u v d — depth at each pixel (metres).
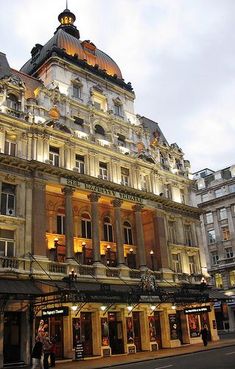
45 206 33.75
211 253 70.62
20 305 29.31
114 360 28.25
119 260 37.47
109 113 43.41
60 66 41.94
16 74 39.94
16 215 31.98
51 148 36.69
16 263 30.23
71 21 53.00
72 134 37.97
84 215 39.53
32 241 31.75
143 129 47.53
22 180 33.16
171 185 48.69
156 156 48.00
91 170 38.62
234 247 67.44
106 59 49.59
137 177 43.00
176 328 39.44
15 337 28.89
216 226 70.94
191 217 48.88
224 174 75.06
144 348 36.16
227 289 65.62
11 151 33.84
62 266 32.66
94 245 36.09
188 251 46.44
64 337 30.77
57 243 35.47
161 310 39.06
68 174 35.50
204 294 38.09
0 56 39.38
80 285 32.06
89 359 30.48
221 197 70.88
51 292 27.77
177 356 28.84
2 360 26.98
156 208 43.66
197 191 76.00
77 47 46.44
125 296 30.56
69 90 41.56
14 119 34.06
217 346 34.12
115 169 40.97
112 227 41.47
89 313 33.50
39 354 19.02
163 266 41.31
